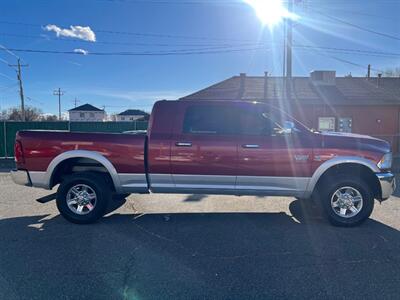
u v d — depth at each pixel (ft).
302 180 16.55
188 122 17.01
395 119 61.31
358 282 10.73
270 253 13.12
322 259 12.53
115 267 11.83
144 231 15.84
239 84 69.41
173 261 12.36
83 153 16.80
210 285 10.54
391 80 74.79
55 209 19.83
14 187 26.55
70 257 12.69
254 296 9.89
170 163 16.74
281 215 18.54
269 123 16.98
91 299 9.73
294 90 65.16
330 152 16.38
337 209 16.56
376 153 16.44
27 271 11.48
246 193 16.88
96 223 17.08
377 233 15.49
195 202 21.53
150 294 10.00
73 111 238.48
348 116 60.95
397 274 11.30
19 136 17.01
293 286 10.48
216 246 13.88
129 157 16.83
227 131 16.93
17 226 16.55
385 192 16.46
